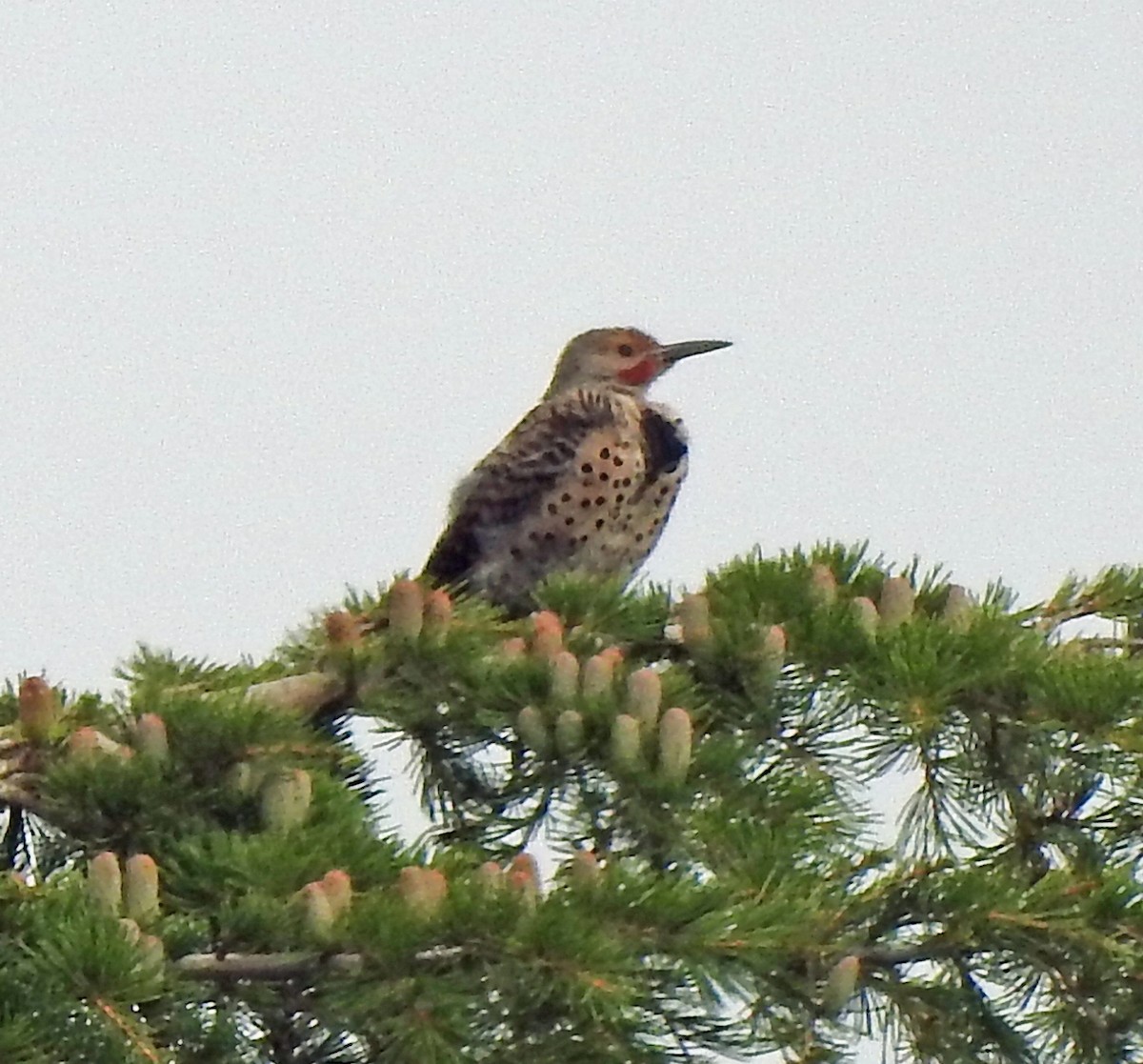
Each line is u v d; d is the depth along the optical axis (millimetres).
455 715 11352
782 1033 9016
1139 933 9414
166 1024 8703
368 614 11844
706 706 10992
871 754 10703
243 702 10438
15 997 8234
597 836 10227
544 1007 8430
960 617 11508
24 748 10266
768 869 9625
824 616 11242
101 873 8609
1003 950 9398
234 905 9062
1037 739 10727
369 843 9547
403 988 8305
